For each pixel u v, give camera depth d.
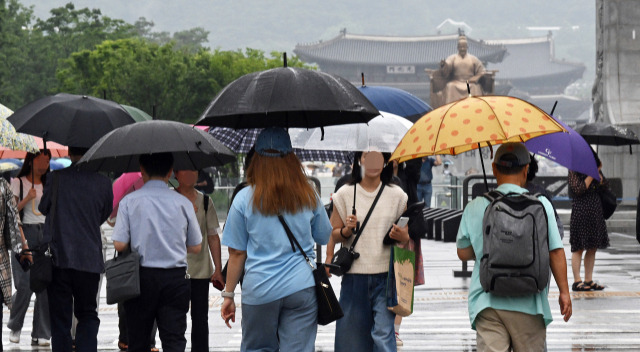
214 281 15.12
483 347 11.16
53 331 14.49
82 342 14.37
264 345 11.30
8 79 126.75
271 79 11.55
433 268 30.86
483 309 11.12
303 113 13.41
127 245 12.71
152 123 12.95
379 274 13.63
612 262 32.09
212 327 20.64
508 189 11.22
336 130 15.70
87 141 14.66
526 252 10.59
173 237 12.75
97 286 14.62
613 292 24.61
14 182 18.33
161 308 12.84
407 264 13.49
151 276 12.61
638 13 54.22
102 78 95.38
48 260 14.12
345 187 13.94
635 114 53.97
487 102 11.30
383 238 13.66
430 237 42.88
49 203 14.40
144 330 12.97
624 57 54.31
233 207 11.27
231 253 11.45
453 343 18.36
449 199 52.72
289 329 11.13
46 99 15.18
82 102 15.12
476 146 12.69
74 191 14.41
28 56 139.25
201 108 97.56
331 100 11.44
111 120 15.00
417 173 18.16
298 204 11.09
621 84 54.34
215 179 59.44
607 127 22.25
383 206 13.72
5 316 22.72
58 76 109.75
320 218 11.39
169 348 12.76
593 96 58.03
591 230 24.62
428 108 18.94
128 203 12.74
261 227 11.06
